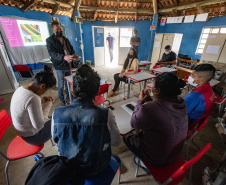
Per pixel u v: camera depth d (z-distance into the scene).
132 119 0.91
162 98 0.82
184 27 5.13
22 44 3.94
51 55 2.20
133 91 3.57
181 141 0.89
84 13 5.87
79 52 6.58
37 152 1.18
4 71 3.21
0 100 2.99
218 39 3.46
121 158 1.62
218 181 1.10
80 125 0.60
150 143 0.90
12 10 3.52
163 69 3.09
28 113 1.06
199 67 1.27
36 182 0.55
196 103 1.18
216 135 2.03
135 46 5.48
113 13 5.93
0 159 1.60
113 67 6.42
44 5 4.29
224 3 3.81
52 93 3.35
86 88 0.59
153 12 5.57
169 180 0.80
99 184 0.74
